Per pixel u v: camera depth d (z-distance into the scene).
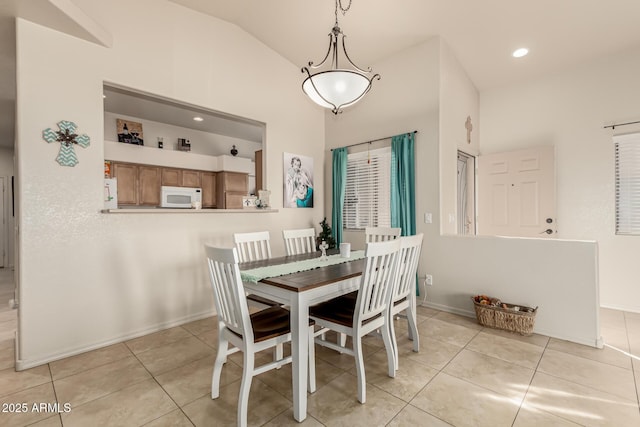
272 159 3.94
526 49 3.54
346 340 2.77
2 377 2.13
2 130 5.09
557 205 3.93
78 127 2.47
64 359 2.39
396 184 3.72
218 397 1.90
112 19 2.64
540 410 1.74
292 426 1.64
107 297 2.64
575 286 2.61
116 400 1.87
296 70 4.22
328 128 4.63
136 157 5.05
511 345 2.57
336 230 4.42
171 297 3.04
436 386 1.99
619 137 3.51
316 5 3.05
